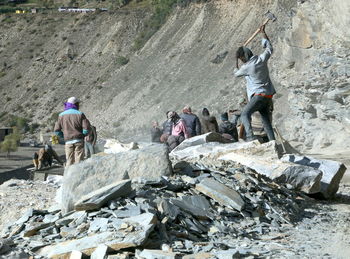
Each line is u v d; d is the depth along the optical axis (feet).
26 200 60.54
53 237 39.45
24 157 394.11
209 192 47.65
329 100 265.34
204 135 78.02
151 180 47.11
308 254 37.19
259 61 67.10
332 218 52.31
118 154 48.67
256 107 67.87
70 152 69.41
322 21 283.38
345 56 257.55
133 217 39.14
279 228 46.06
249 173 58.13
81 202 41.11
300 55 305.94
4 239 38.42
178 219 41.86
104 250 34.96
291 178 62.39
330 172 65.67
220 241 40.57
